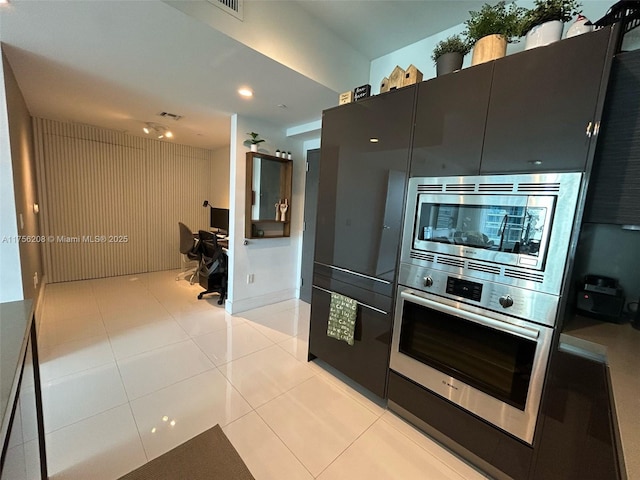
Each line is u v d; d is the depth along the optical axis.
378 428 1.72
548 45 1.17
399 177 1.72
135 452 1.47
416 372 1.69
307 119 3.20
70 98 2.74
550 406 1.21
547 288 1.19
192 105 2.84
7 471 0.87
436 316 1.58
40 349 2.40
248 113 3.05
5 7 1.43
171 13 1.50
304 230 3.88
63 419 1.65
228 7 1.67
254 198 3.39
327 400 1.95
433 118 1.54
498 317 1.34
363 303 1.97
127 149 4.49
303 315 3.40
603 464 1.08
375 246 1.87
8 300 2.21
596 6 1.50
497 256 1.32
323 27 2.19
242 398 1.93
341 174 2.08
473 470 1.47
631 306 1.33
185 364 2.29
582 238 1.29
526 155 1.24
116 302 3.53
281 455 1.50
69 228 4.08
